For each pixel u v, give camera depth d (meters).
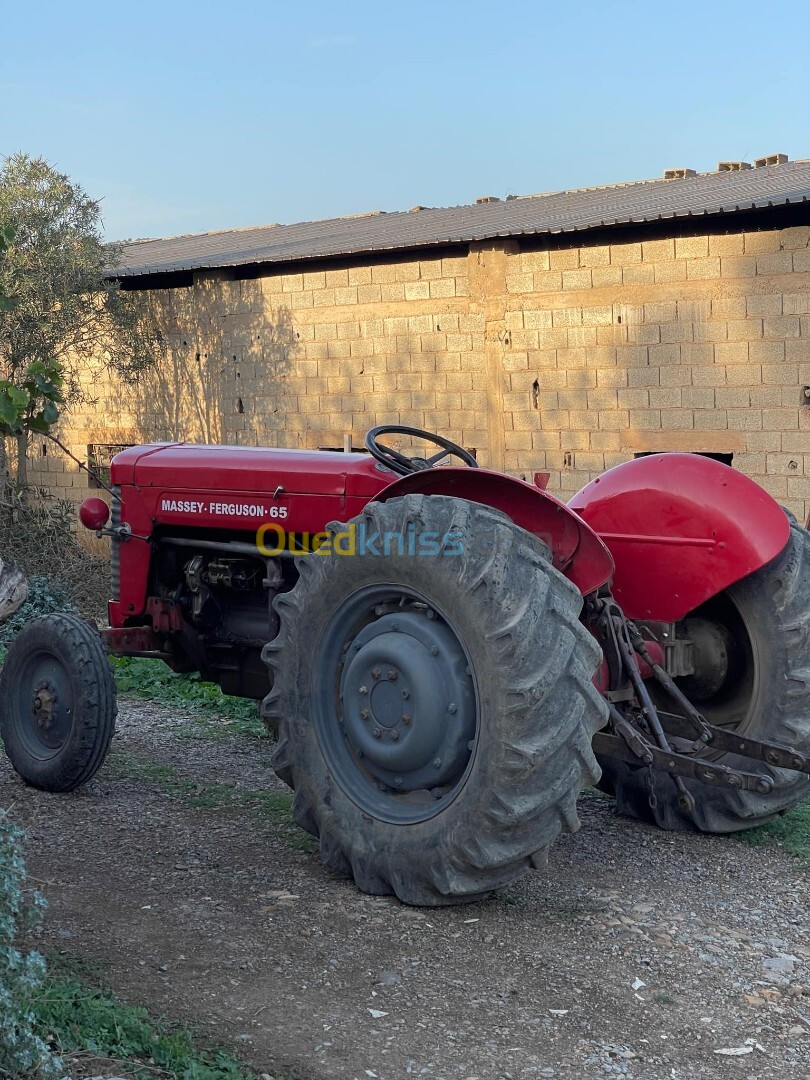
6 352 13.91
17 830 3.07
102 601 10.45
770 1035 3.11
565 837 4.70
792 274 9.98
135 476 5.73
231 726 6.59
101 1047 2.89
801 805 5.17
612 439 11.11
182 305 14.36
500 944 3.63
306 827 4.28
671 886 4.18
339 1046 2.99
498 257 11.62
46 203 13.77
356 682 4.09
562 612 3.74
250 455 5.34
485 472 4.08
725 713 4.74
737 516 4.46
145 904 3.91
